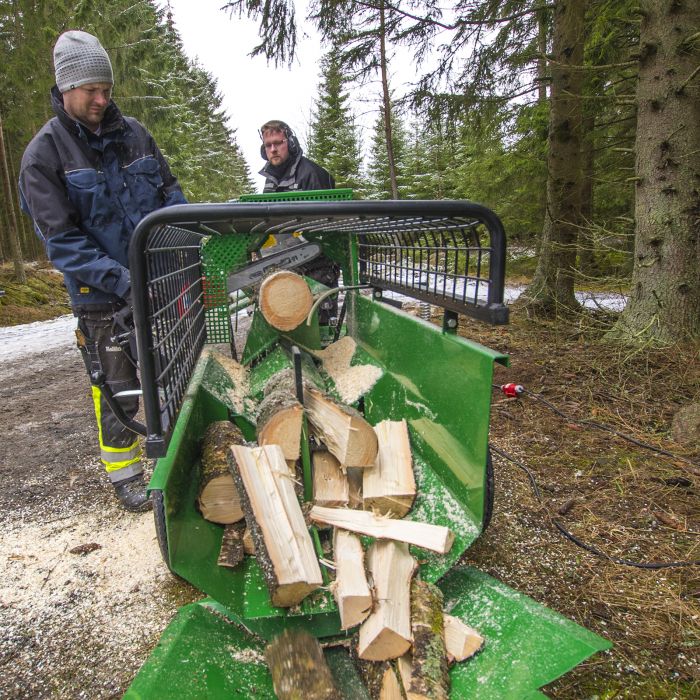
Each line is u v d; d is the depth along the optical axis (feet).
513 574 7.04
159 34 66.23
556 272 21.30
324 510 5.74
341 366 9.17
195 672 3.97
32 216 7.44
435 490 6.00
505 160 27.68
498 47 22.26
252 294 10.18
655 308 15.11
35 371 20.59
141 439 11.34
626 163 25.12
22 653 6.03
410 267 7.54
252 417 7.34
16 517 9.13
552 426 11.87
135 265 4.73
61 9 48.44
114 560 7.77
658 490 9.05
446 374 5.85
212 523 5.62
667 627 6.03
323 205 5.02
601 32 20.04
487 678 4.09
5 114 53.26
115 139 7.86
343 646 4.92
